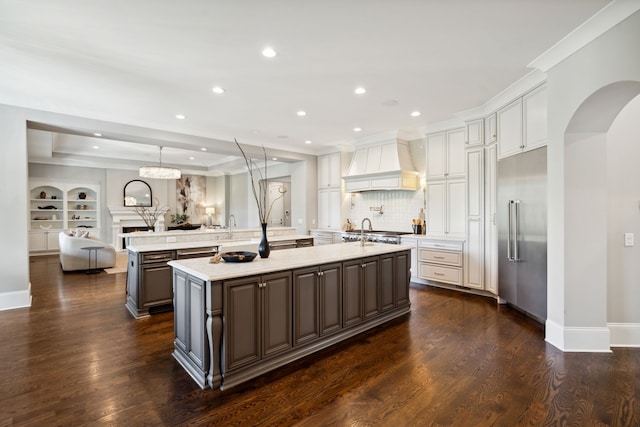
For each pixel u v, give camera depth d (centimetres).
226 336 229
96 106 427
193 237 511
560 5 220
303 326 280
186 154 841
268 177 883
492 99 406
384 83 356
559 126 285
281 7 220
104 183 953
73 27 242
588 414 196
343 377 243
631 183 295
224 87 364
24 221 410
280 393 222
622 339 293
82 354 281
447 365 260
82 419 192
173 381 237
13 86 358
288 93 384
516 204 371
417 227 564
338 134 593
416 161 593
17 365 260
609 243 296
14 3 211
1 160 394
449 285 516
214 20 234
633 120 295
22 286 413
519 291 372
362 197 688
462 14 230
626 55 222
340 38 262
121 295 474
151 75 330
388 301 369
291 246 537
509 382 233
